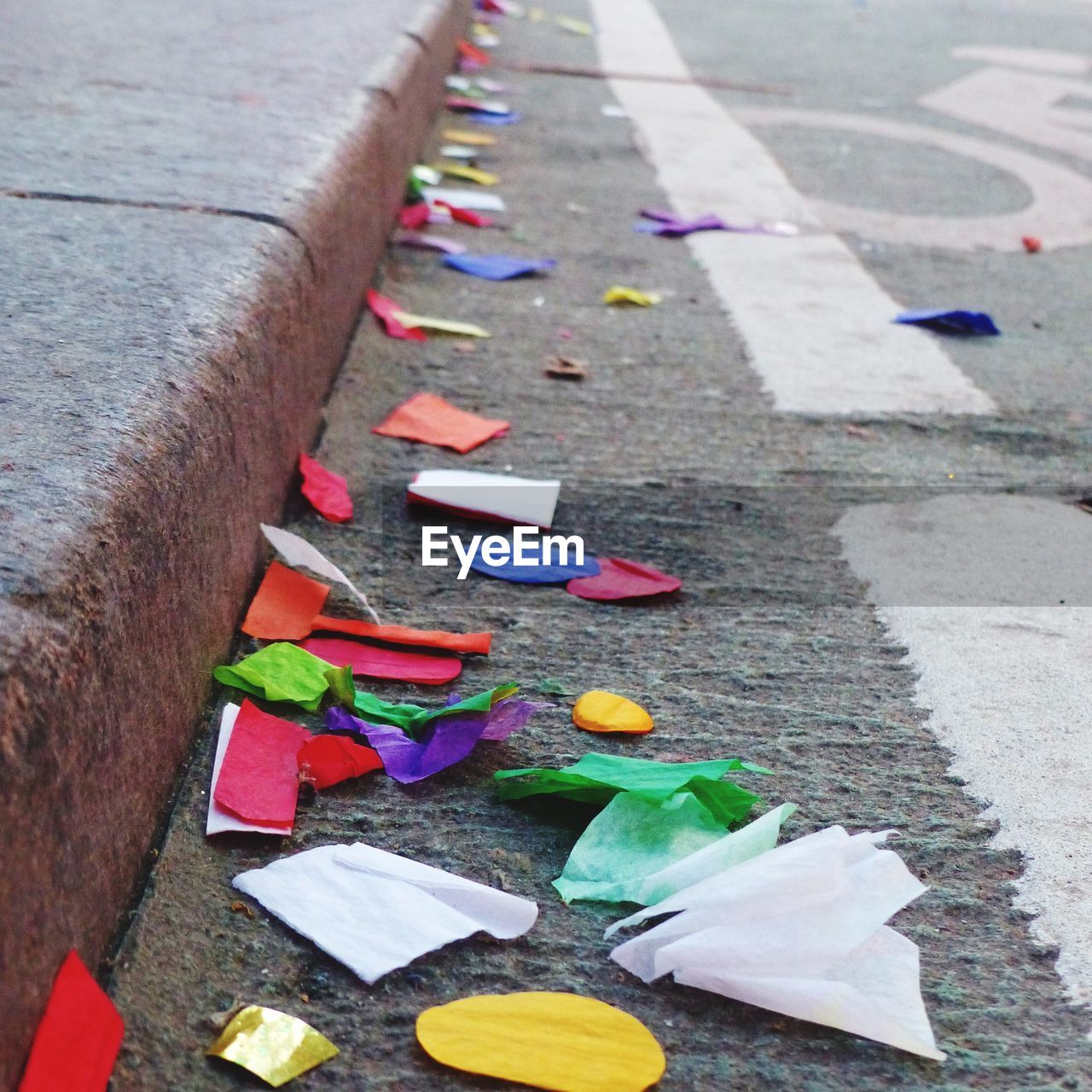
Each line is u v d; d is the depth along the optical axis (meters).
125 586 1.28
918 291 3.73
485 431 2.60
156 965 1.26
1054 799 1.60
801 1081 1.19
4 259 1.90
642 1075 1.17
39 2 4.29
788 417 2.79
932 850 1.50
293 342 2.18
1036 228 4.48
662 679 1.84
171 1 4.52
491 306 3.35
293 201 2.34
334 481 2.29
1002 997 1.30
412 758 1.60
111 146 2.58
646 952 1.32
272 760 1.56
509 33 7.64
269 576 1.92
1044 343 3.37
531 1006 1.23
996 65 8.05
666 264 3.80
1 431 1.36
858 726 1.75
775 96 6.49
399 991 1.27
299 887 1.37
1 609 1.06
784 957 1.28
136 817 1.35
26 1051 1.03
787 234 4.17
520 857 1.46
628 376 2.96
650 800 1.49
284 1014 1.21
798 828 1.53
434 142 4.88
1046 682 1.86
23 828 1.03
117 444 1.37
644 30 8.27
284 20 4.35
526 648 1.90
